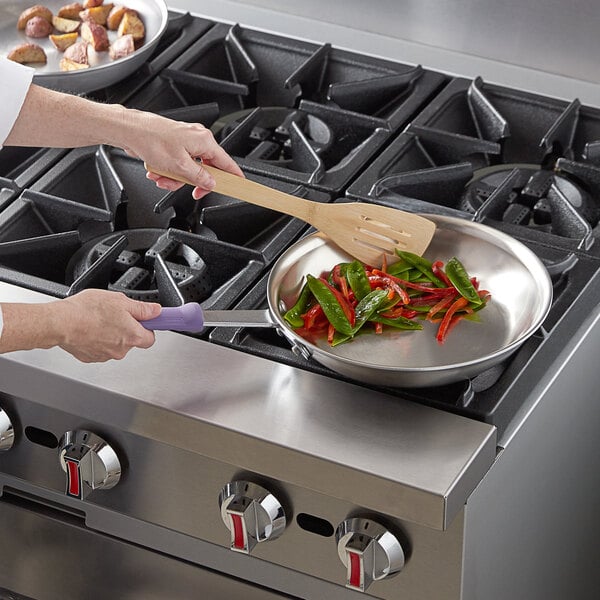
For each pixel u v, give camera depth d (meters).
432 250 1.83
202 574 1.85
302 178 2.07
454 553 1.58
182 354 1.70
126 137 1.79
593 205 2.08
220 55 2.51
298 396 1.62
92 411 1.69
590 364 1.86
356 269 1.75
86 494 1.79
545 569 1.99
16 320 1.54
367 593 1.69
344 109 2.33
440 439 1.54
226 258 1.91
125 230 2.05
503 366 1.67
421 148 2.19
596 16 2.29
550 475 1.85
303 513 1.66
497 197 2.01
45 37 2.49
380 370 1.54
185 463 1.71
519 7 2.36
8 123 1.79
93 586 2.01
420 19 2.47
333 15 2.57
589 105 2.30
